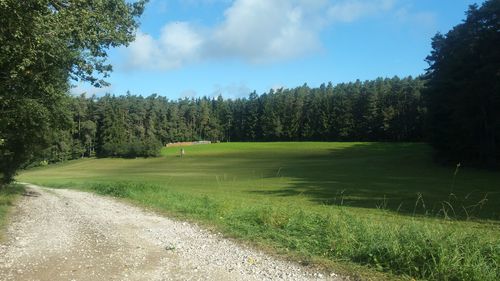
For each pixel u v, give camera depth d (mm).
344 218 11727
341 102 136500
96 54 14805
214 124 167500
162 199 21312
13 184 35844
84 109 123438
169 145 140125
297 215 12383
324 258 8484
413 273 7293
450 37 59812
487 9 53156
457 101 54750
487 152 54469
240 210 14883
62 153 112125
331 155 93250
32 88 12352
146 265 8492
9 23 8289
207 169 72438
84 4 11492
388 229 9469
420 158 69750
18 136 19875
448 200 25578
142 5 14875
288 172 58094
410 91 123125
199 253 9453
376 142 120500
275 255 9023
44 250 9898
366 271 7574
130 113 146500
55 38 10211
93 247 10250
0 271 8008
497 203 23781
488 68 50750
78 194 29609
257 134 160000
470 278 6762
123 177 61188
